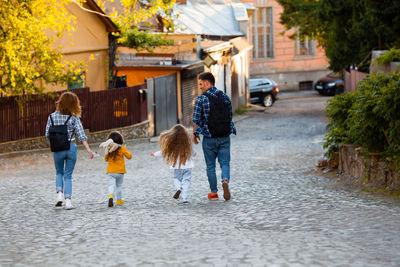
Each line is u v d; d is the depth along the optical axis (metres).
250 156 27.42
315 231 11.04
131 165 25.47
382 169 16.33
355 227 11.22
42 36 29.75
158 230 11.66
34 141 31.02
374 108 15.47
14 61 27.11
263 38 88.56
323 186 17.36
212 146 15.10
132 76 46.66
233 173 21.38
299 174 20.55
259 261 8.95
